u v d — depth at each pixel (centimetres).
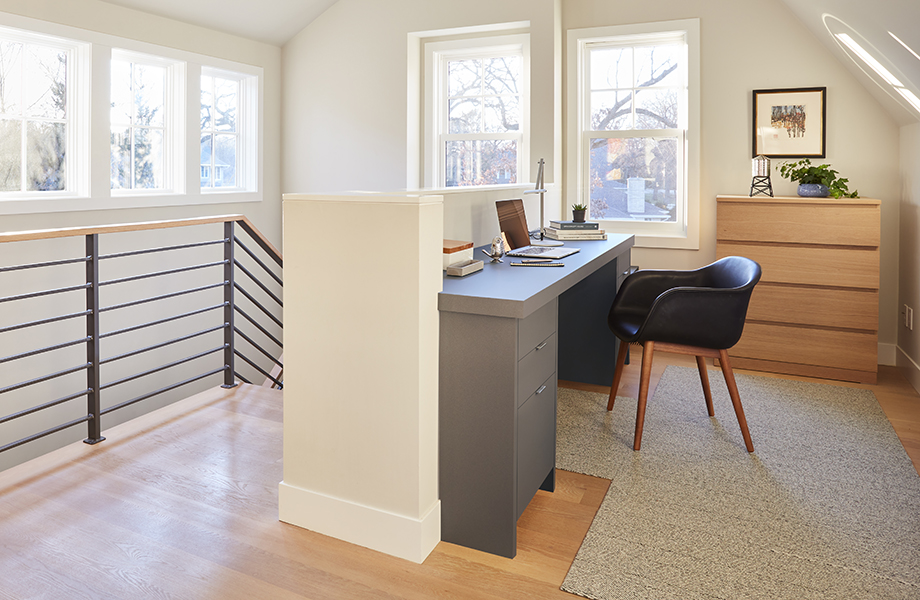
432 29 458
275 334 528
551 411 213
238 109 495
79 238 382
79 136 383
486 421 180
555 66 428
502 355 176
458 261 223
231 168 495
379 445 181
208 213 464
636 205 446
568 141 447
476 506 184
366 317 179
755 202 369
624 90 440
